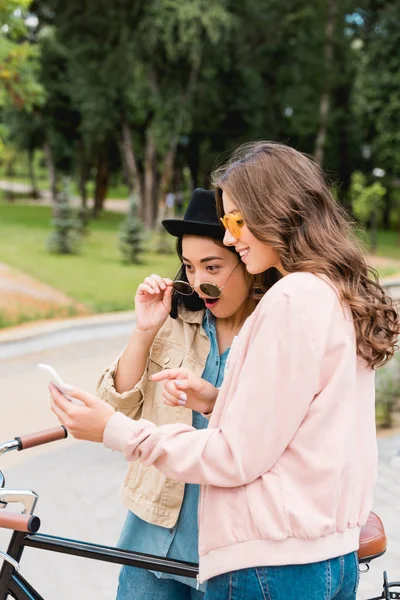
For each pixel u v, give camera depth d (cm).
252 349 124
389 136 2584
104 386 168
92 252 1947
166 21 2042
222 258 161
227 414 125
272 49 2597
